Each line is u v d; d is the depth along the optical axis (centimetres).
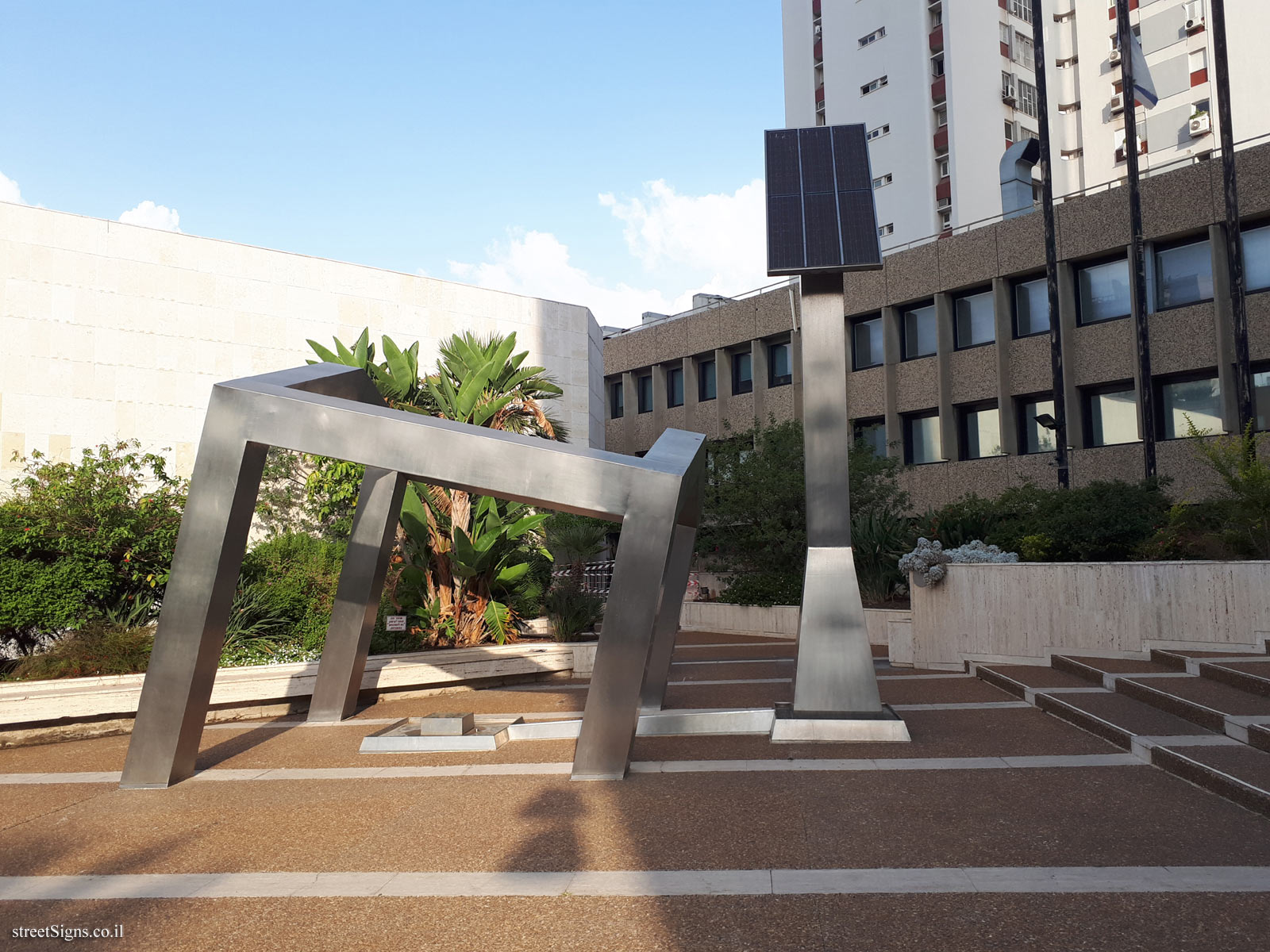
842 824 521
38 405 1555
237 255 1778
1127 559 1324
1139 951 343
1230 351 1969
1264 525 1145
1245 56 3766
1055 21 4431
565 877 448
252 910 416
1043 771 635
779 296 3003
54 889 451
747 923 383
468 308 2091
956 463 2495
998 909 388
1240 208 1961
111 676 957
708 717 820
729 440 2067
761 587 1766
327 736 873
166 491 1297
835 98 4669
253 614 1141
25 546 1052
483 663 1184
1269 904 382
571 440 2261
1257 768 569
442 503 1289
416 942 375
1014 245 2372
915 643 1233
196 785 679
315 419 686
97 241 1631
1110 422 2244
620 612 666
